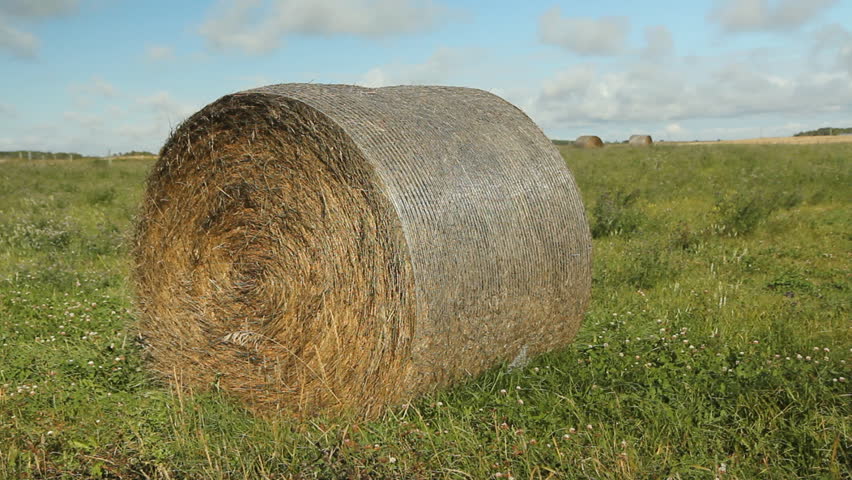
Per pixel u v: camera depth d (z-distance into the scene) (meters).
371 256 3.63
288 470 3.11
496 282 3.88
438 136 3.92
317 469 3.02
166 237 5.07
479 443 3.23
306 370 4.04
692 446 3.27
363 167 3.60
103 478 3.15
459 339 3.76
